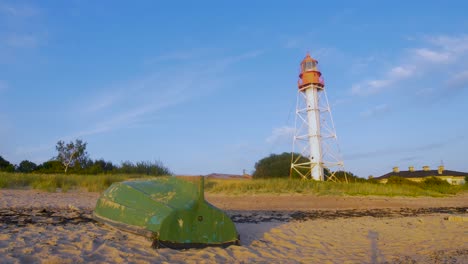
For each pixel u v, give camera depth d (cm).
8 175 1836
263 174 4497
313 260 620
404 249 741
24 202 1173
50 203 1188
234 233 684
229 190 2012
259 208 1472
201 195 656
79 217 891
